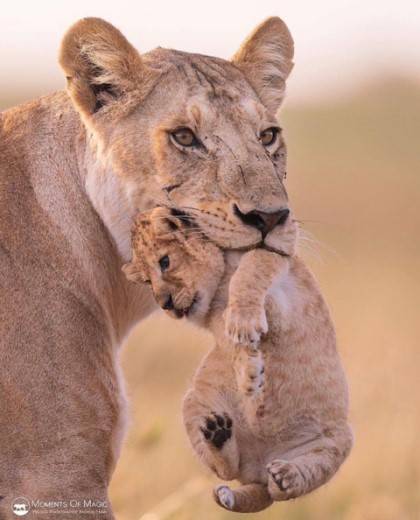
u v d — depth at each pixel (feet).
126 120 34.37
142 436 48.01
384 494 49.96
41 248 33.96
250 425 34.01
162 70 34.81
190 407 34.32
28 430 32.71
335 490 49.85
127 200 34.35
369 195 127.95
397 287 88.99
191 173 33.71
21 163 34.63
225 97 34.58
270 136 35.01
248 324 31.68
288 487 32.86
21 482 32.63
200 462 34.47
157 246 33.40
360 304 83.61
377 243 107.65
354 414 57.11
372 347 68.44
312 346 34.19
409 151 158.10
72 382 33.30
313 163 145.48
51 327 33.45
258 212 32.76
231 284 32.27
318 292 34.68
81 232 34.63
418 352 67.67
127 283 35.68
